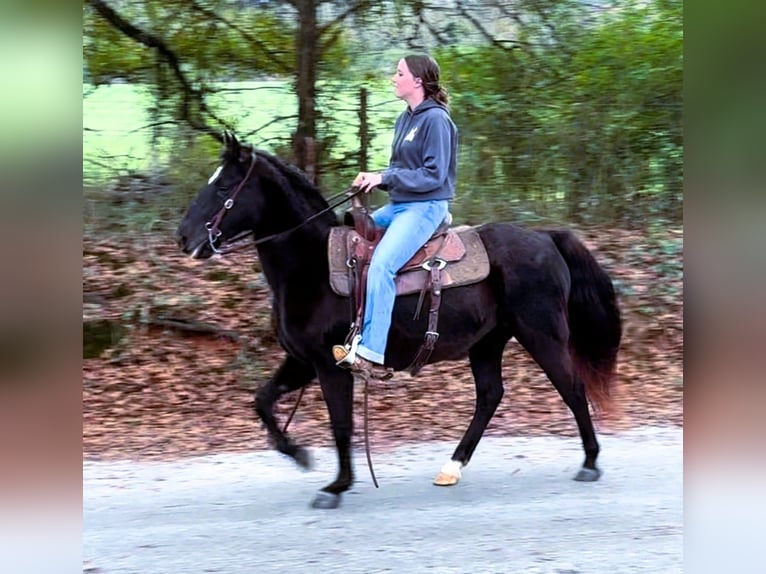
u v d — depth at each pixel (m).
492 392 5.49
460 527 4.60
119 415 6.82
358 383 7.35
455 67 9.18
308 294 4.88
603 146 9.30
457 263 5.06
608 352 5.47
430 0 8.92
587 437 5.34
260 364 7.54
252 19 8.68
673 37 9.36
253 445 6.31
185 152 8.66
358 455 6.07
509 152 9.22
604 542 4.39
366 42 8.88
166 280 8.11
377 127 8.87
